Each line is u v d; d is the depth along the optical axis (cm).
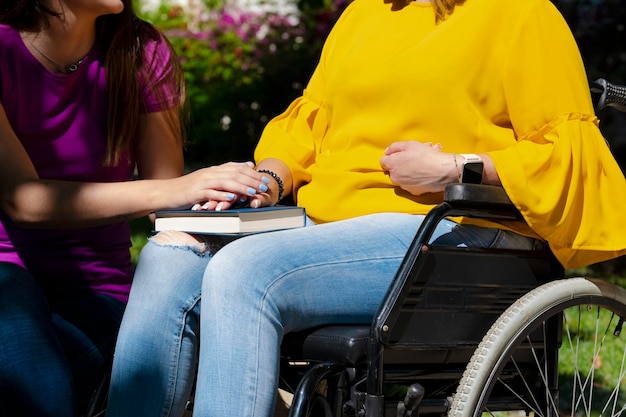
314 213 343
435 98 324
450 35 325
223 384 277
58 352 302
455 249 302
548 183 307
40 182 317
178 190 317
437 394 321
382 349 285
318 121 373
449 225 314
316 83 381
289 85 1231
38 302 309
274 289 284
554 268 328
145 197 317
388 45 342
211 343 281
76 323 326
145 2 1495
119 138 343
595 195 314
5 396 294
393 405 298
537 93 316
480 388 299
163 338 300
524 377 330
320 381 279
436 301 301
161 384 300
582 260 320
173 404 302
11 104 332
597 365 543
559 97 316
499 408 324
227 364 278
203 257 314
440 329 303
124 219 319
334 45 371
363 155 335
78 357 320
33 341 297
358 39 354
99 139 344
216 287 285
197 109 1259
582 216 312
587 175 313
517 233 321
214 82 1274
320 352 296
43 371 295
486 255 310
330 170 341
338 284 296
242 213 303
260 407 276
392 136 331
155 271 308
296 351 304
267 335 281
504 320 304
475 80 322
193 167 1248
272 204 340
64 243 336
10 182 317
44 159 338
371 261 302
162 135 359
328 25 1212
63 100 337
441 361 312
